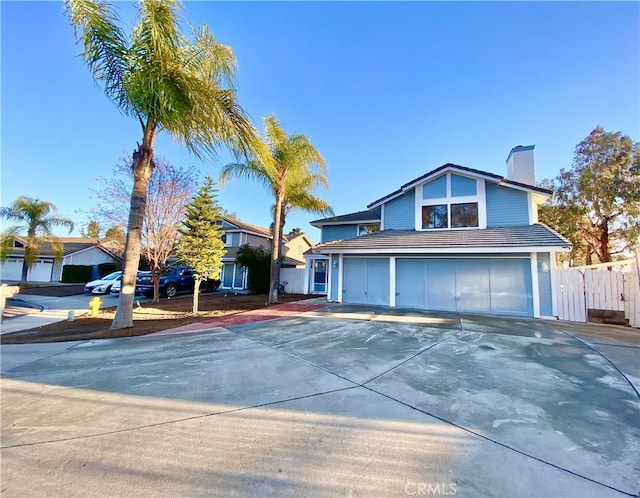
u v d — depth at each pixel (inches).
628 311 339.0
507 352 223.0
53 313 433.1
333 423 117.8
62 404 135.6
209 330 304.3
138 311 438.0
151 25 247.9
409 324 330.3
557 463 93.3
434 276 451.2
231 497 77.2
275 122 510.3
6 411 128.5
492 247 385.7
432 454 97.3
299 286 767.7
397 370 182.1
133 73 262.4
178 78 257.3
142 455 96.2
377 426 115.5
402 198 539.8
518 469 90.0
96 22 250.8
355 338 266.7
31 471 87.7
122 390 151.9
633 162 626.5
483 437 108.0
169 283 647.1
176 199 562.6
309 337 271.0
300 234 1058.1
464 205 483.5
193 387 155.6
